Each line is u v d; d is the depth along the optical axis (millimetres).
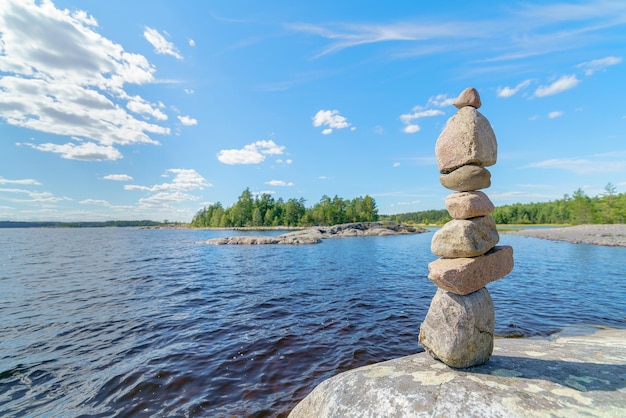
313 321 9938
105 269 21938
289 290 14883
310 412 4355
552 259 24281
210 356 7180
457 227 4629
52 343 8000
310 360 7012
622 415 3055
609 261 22656
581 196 78500
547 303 11633
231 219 125125
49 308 11453
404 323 9766
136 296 13516
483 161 4711
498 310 10734
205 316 10453
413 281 17234
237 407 5160
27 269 21891
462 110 4945
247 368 6598
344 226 68562
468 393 3594
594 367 4219
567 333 7891
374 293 14180
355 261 26312
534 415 3117
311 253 33125
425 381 4023
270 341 8133
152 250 38031
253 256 30625
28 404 5273
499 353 5129
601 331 7789
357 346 7840
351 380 4375
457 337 4336
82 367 6613
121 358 7059
